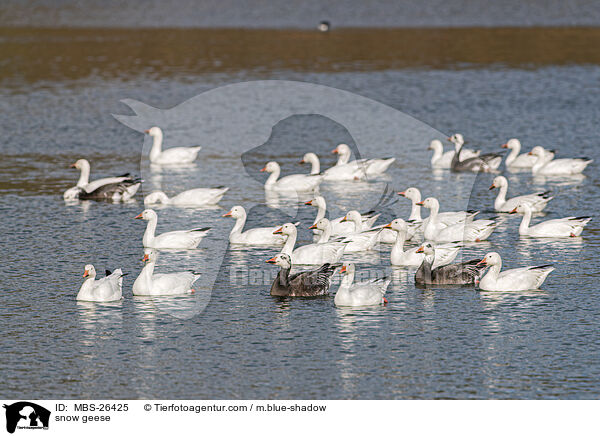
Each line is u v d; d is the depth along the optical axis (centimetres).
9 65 8219
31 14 11394
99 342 2578
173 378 2352
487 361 2434
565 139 5503
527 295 2948
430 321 2727
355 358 2461
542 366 2398
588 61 8262
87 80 7512
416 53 8762
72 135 5703
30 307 2842
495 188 4569
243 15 11144
